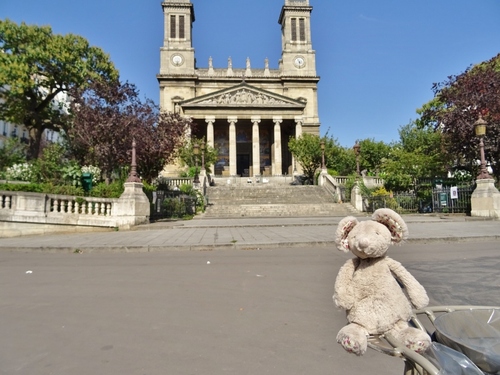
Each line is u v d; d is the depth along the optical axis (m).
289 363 3.64
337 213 28.72
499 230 14.47
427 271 7.55
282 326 4.66
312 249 11.20
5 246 11.99
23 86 35.75
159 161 30.95
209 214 28.50
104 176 29.78
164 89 64.75
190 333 4.45
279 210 29.45
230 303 5.65
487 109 24.61
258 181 52.78
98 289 6.59
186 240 13.05
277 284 6.79
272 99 57.69
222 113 56.56
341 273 2.56
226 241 12.48
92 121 28.27
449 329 2.04
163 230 17.62
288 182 53.38
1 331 4.58
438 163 32.09
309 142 46.94
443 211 25.67
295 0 69.62
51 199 18.00
